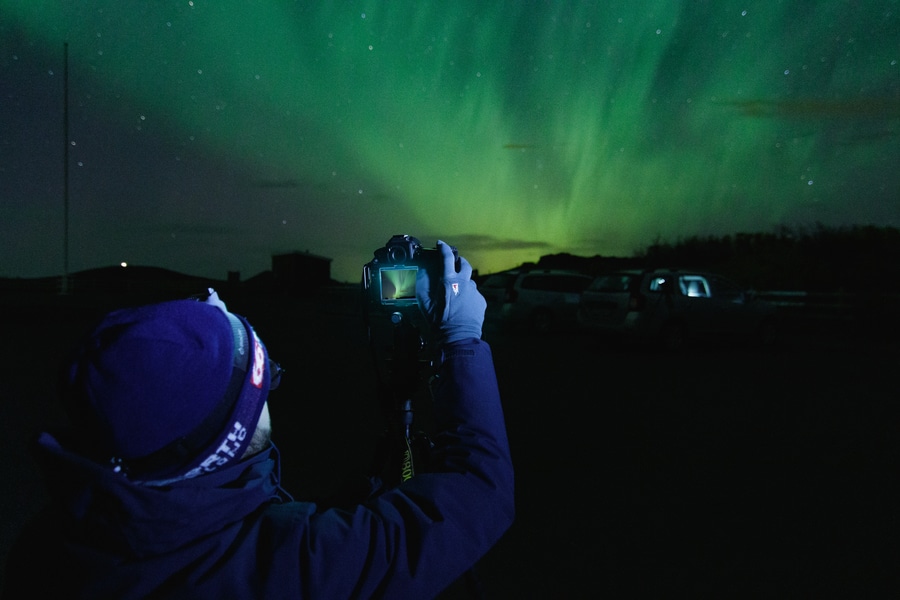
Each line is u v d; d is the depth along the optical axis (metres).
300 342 14.34
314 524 0.92
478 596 1.69
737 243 28.38
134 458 0.78
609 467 5.23
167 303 0.86
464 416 1.09
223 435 0.82
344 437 6.16
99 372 0.76
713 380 9.42
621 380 9.41
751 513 4.27
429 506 0.98
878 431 6.39
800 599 3.20
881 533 3.96
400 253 1.57
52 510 0.94
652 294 12.72
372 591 0.90
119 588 0.80
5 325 16.42
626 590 3.30
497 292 17.06
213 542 0.85
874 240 22.11
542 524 4.09
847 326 17.56
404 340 1.67
